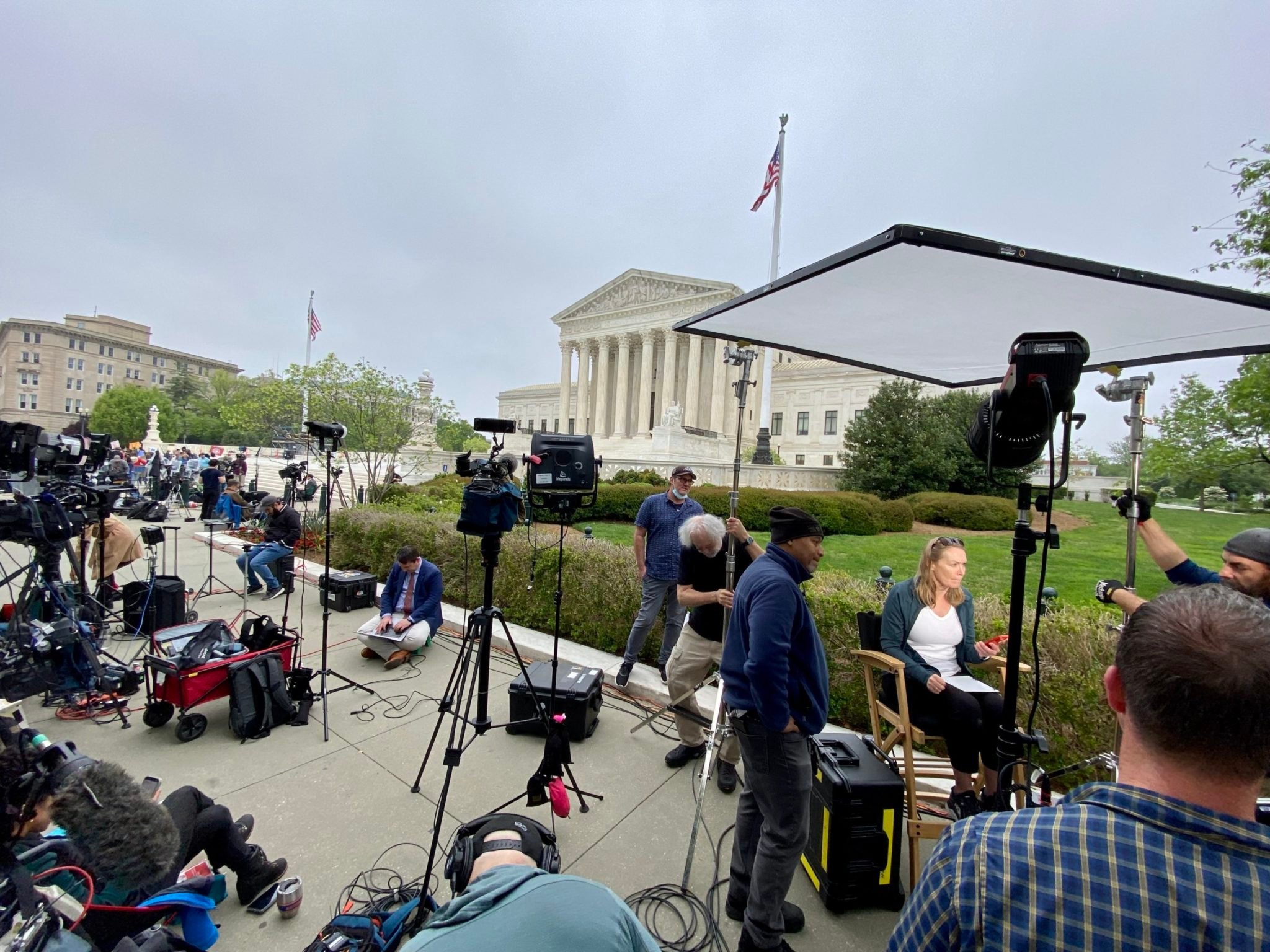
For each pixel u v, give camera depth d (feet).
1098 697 10.23
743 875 7.51
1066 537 43.14
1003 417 6.44
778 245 48.67
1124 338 8.80
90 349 248.32
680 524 14.34
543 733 12.28
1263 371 25.35
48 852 5.06
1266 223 24.18
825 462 144.66
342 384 49.14
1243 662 2.49
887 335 9.86
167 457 81.56
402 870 8.29
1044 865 2.57
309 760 11.12
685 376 144.87
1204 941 2.26
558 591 9.56
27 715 12.61
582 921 3.17
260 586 23.50
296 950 6.96
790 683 6.84
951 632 9.69
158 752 11.27
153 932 5.52
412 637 15.90
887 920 7.72
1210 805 2.55
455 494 40.68
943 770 10.06
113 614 17.40
